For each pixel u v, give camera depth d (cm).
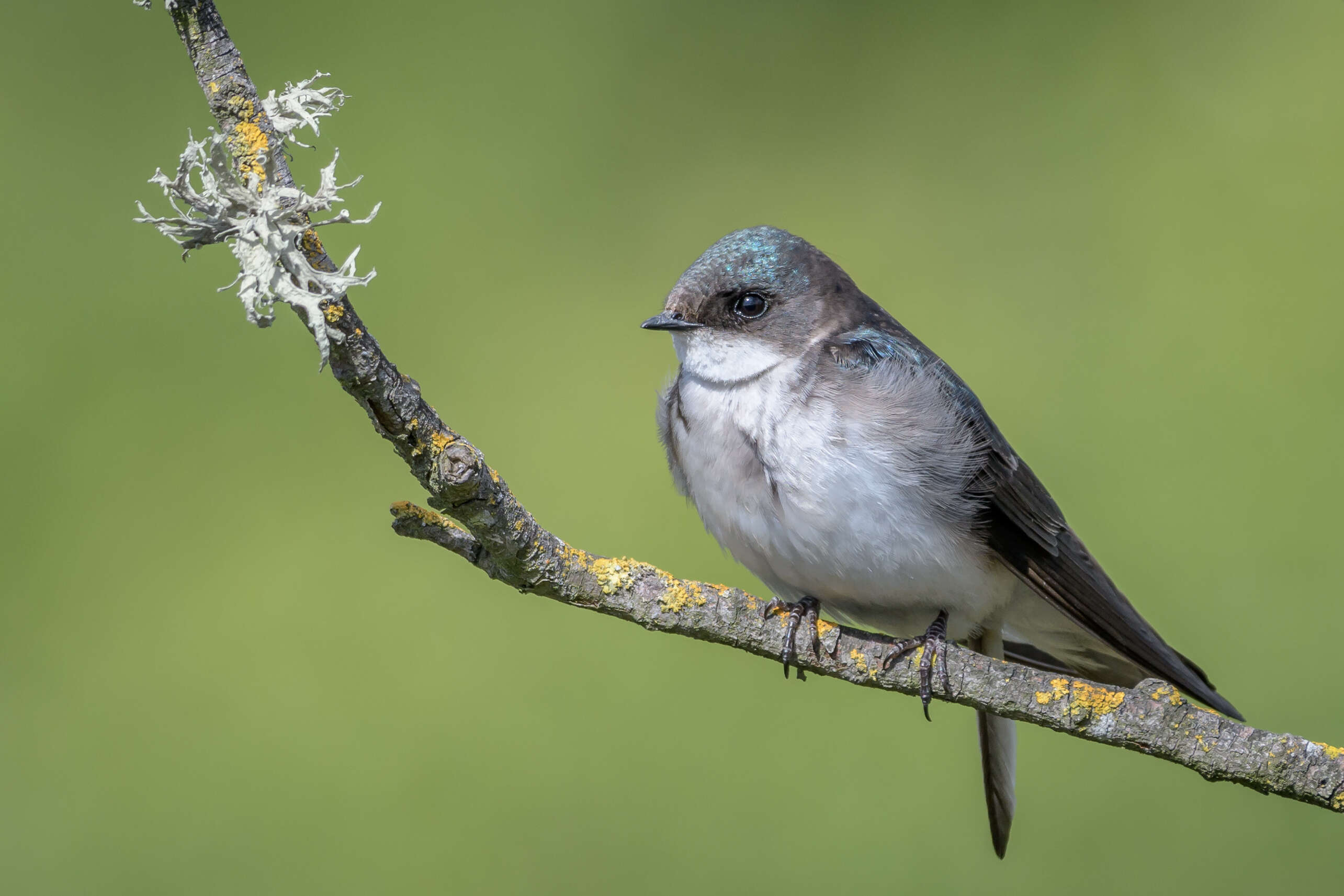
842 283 341
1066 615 340
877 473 339
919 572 339
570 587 335
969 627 341
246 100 332
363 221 332
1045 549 340
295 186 332
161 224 332
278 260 332
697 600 336
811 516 339
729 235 341
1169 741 335
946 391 340
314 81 333
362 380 333
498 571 335
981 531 340
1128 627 340
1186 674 340
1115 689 335
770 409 339
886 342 340
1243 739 335
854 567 339
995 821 341
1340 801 334
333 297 332
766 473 339
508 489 334
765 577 341
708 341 340
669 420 341
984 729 341
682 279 341
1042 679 336
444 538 335
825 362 340
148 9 332
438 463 333
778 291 340
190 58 332
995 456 340
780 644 336
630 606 335
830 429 339
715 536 341
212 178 332
